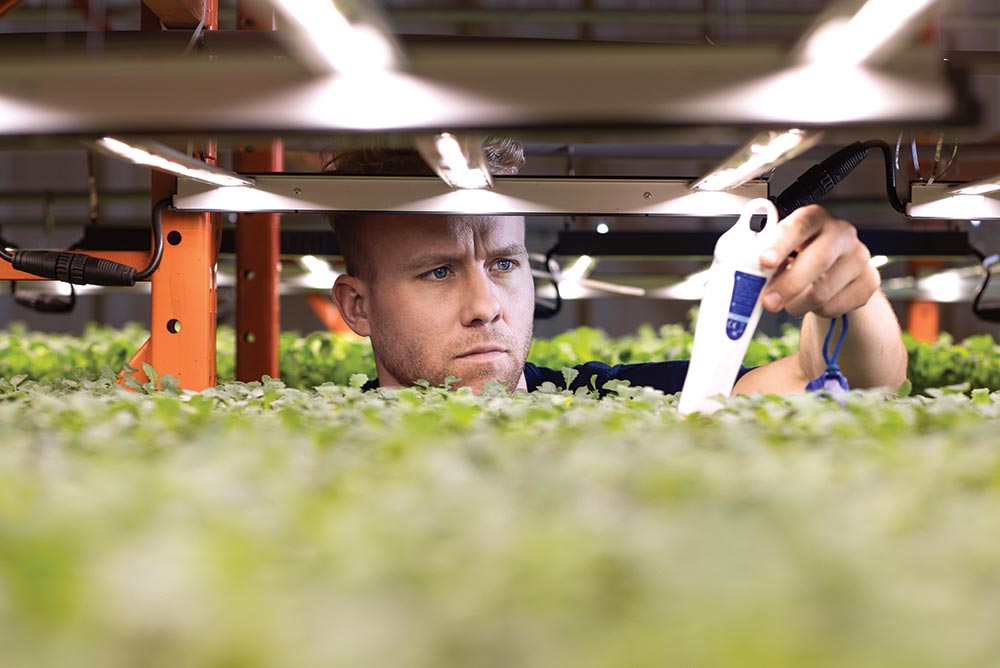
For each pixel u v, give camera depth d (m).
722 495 1.25
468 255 3.70
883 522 1.09
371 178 3.07
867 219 10.80
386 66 1.57
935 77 1.59
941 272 6.82
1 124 1.61
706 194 3.06
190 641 0.75
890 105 1.58
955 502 1.27
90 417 2.06
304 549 1.00
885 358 2.99
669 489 1.31
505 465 1.54
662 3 10.66
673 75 1.57
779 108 1.57
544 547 0.95
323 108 1.58
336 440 1.85
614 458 1.52
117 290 6.04
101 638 0.75
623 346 7.04
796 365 3.24
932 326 8.65
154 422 2.04
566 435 1.94
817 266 2.39
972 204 3.17
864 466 1.47
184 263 3.43
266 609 0.81
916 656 0.72
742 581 0.85
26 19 8.05
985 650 0.73
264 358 4.84
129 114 1.60
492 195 3.05
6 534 1.00
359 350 5.74
